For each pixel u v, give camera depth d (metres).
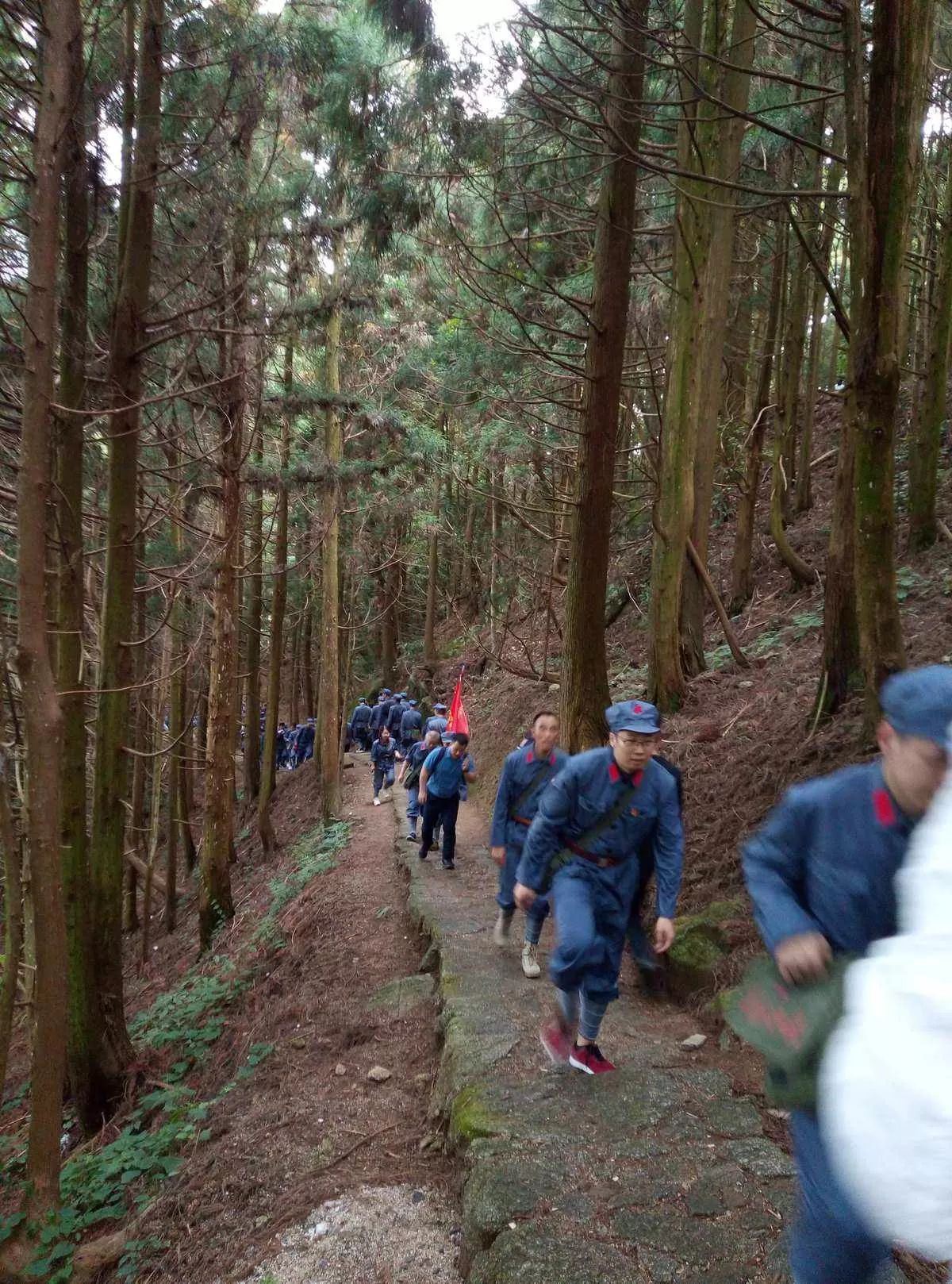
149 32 6.08
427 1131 4.19
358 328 14.68
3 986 4.33
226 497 10.89
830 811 1.75
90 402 6.90
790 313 12.44
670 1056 4.27
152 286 7.05
